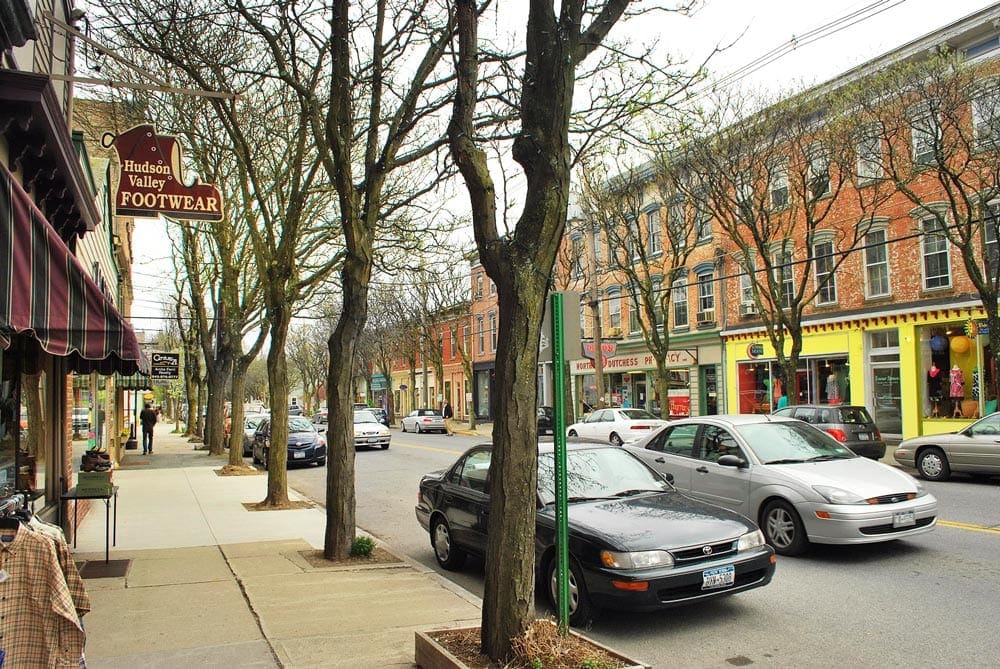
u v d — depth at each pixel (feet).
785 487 27.55
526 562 14.70
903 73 53.93
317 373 222.07
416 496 49.88
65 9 31.71
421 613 20.66
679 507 22.31
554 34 15.39
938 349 68.59
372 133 30.17
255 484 56.59
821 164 64.69
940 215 56.80
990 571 24.62
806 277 63.62
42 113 21.29
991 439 45.24
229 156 46.26
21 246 16.28
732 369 89.97
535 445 14.99
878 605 21.49
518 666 13.88
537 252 15.07
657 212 98.32
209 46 35.91
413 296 134.10
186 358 136.36
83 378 50.21
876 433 55.52
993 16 58.29
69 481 32.63
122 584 24.30
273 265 41.75
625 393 110.52
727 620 20.62
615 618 21.03
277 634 18.62
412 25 30.71
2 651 10.66
